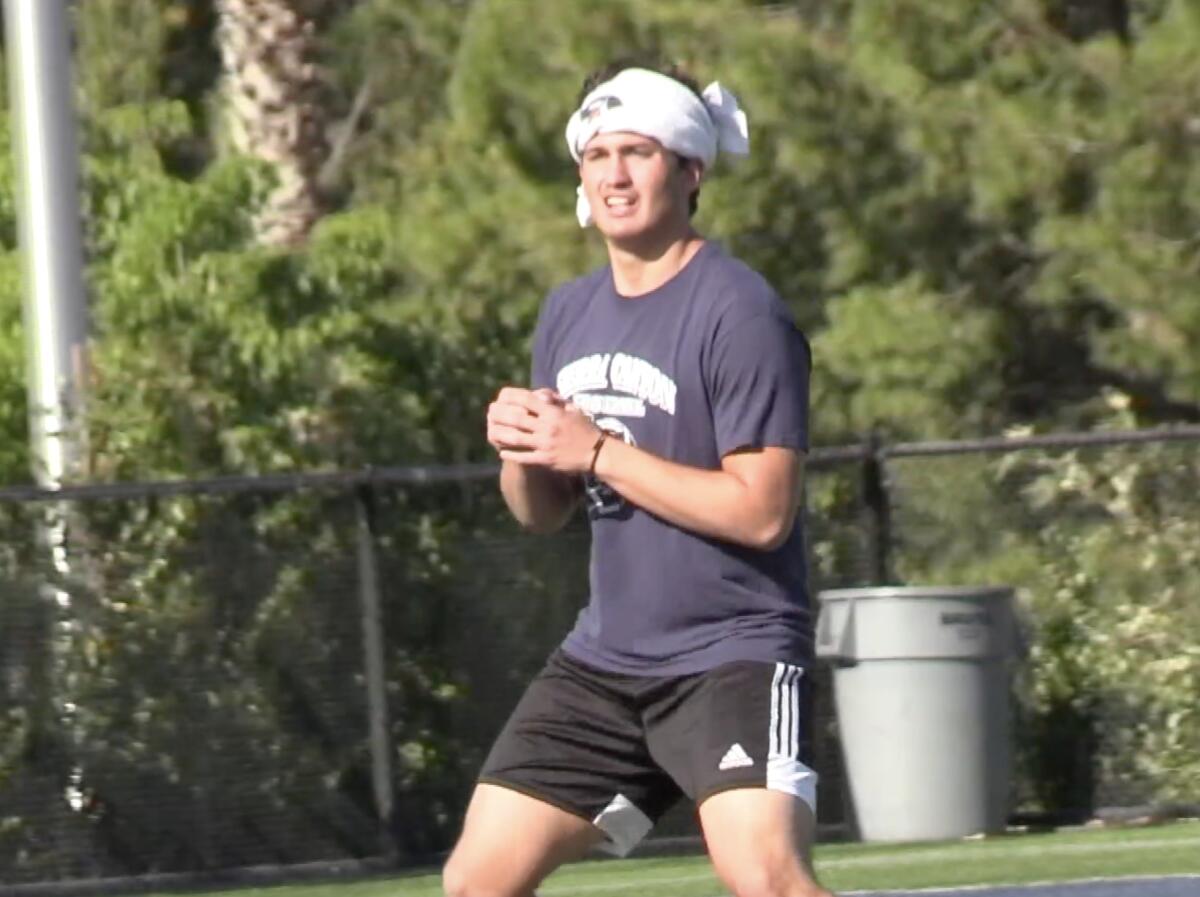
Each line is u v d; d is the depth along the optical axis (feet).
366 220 182.09
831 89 179.63
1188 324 173.58
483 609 144.97
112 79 266.16
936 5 177.99
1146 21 185.16
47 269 150.71
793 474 60.90
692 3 182.19
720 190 184.34
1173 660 148.97
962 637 140.46
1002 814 142.51
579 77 180.65
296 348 162.61
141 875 138.41
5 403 165.68
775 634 61.77
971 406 191.62
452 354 173.78
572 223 186.19
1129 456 149.48
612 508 62.69
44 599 137.69
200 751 139.95
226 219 172.76
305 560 141.90
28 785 137.18
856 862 131.34
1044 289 180.14
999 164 173.99
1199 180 170.81
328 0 269.23
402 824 142.61
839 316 186.39
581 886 128.16
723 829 60.34
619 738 63.67
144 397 154.81
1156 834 140.67
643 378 62.28
